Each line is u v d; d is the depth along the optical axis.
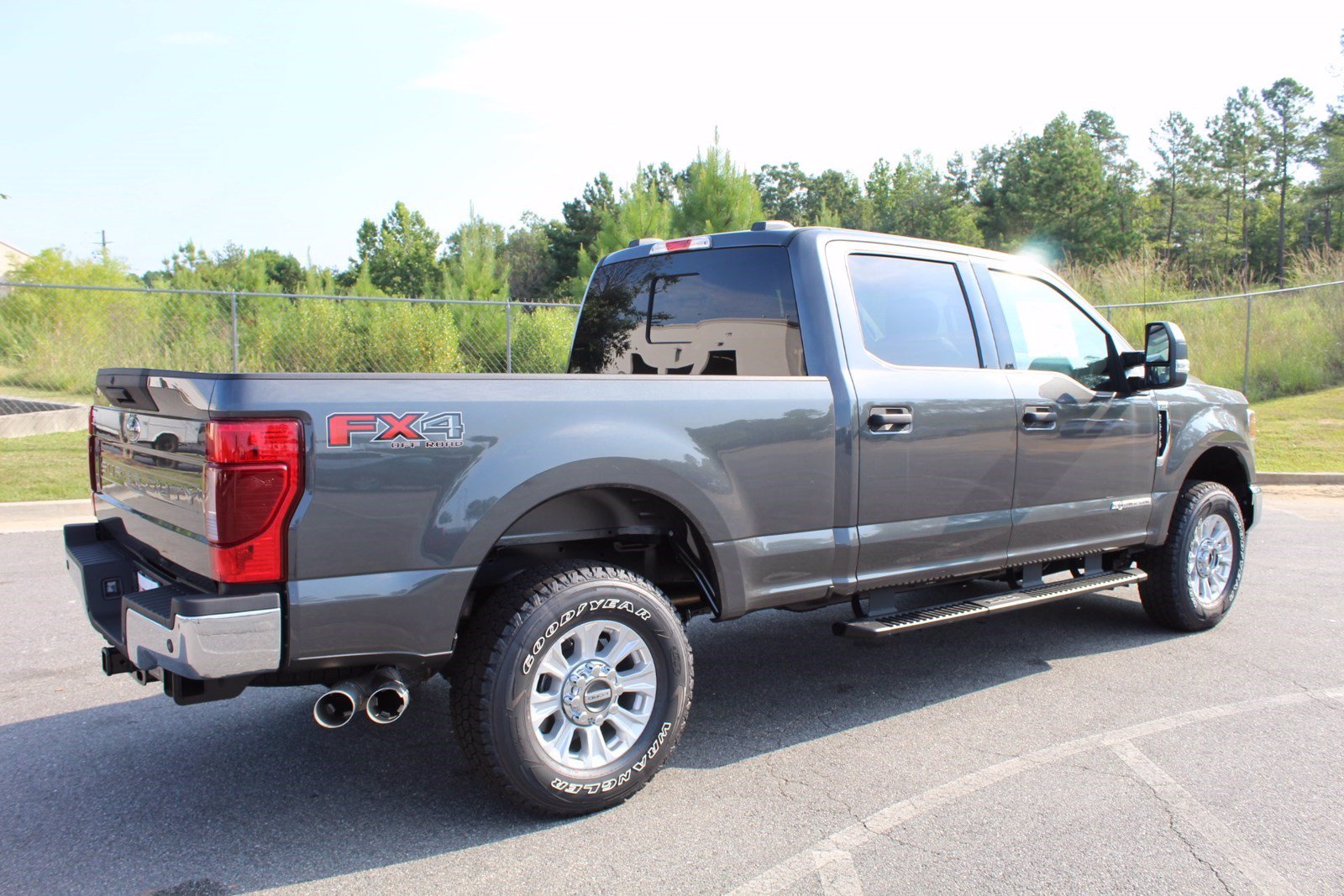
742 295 4.37
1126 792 3.49
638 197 19.83
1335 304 17.53
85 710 4.39
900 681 4.81
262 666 2.77
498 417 3.12
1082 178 67.62
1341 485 11.53
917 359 4.31
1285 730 4.08
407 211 51.66
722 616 3.71
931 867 2.97
